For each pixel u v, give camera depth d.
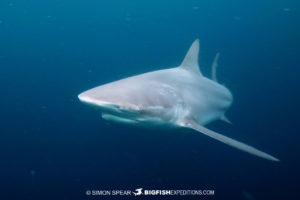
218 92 7.75
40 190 11.56
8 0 60.47
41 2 63.50
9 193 11.48
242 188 10.42
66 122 16.94
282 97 18.89
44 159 13.60
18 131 16.16
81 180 11.72
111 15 72.31
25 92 22.22
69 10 67.94
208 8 80.50
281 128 14.74
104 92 4.63
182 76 6.79
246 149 4.83
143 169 11.62
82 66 33.91
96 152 13.63
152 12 75.75
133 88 5.06
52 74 28.98
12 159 13.74
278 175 11.27
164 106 5.29
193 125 5.70
